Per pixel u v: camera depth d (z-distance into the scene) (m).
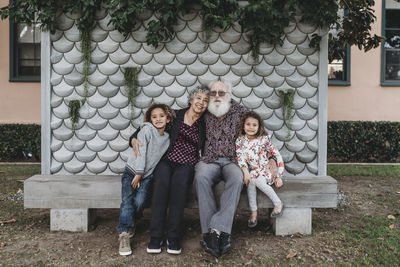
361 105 7.63
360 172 5.79
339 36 4.73
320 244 2.90
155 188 2.78
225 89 2.98
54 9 3.20
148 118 3.05
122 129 3.34
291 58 3.31
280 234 3.11
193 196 2.99
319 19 3.18
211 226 2.66
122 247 2.72
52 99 3.33
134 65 3.32
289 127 3.31
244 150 2.98
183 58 3.32
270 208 3.32
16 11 3.18
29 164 6.55
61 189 3.10
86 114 3.33
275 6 3.14
